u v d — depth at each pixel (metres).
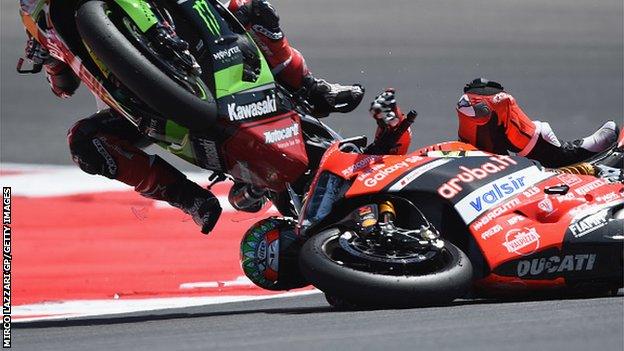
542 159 26.94
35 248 35.59
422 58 87.25
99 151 25.19
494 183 24.16
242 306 27.94
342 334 19.83
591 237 23.83
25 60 26.19
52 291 30.75
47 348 21.11
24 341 22.72
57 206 41.00
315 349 18.36
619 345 17.73
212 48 24.66
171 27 23.86
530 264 23.62
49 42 24.44
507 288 23.81
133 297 29.91
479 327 19.78
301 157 25.45
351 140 25.47
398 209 24.44
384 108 24.78
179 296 29.97
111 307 28.62
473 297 24.23
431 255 22.95
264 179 25.59
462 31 104.69
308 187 25.91
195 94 23.89
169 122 24.19
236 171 25.44
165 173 25.59
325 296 26.30
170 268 33.38
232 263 33.94
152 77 23.08
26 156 51.47
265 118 25.09
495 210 23.86
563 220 23.94
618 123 61.94
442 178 24.05
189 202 25.69
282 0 123.38
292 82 26.50
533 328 19.41
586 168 26.69
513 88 73.19
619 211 24.39
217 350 18.89
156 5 24.39
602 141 27.44
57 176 46.25
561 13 119.06
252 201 26.67
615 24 112.50
